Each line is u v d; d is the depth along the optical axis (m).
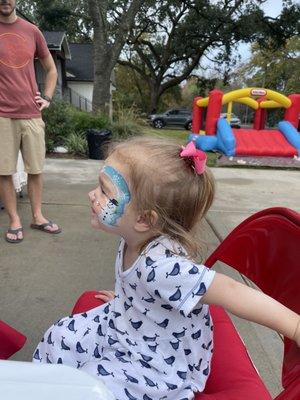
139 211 1.18
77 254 3.36
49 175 6.43
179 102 38.97
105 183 1.20
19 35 3.21
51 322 2.41
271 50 26.44
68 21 27.34
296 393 1.01
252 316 1.09
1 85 3.22
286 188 6.53
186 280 1.11
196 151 1.18
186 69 29.17
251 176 7.48
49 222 3.81
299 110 10.16
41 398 0.59
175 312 1.19
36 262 3.18
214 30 24.98
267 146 8.94
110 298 1.76
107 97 13.86
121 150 1.22
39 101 3.42
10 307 2.54
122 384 1.17
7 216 4.08
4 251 3.34
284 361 1.24
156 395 1.18
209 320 1.31
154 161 1.16
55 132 9.00
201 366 1.29
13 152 3.38
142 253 1.18
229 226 4.34
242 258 1.50
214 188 1.24
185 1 24.55
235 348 1.51
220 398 1.27
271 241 1.36
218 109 9.56
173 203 1.16
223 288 1.10
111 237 3.73
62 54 22.39
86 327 1.39
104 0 13.53
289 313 1.09
